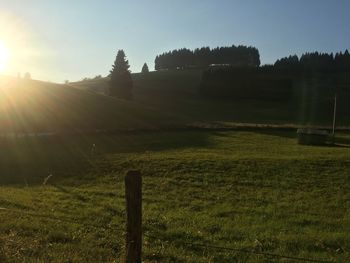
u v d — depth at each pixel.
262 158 40.84
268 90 171.25
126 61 150.12
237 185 30.30
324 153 47.12
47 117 79.31
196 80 197.25
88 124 78.88
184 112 123.94
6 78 104.06
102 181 32.38
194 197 26.19
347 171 35.25
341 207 24.02
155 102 148.50
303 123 108.94
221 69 182.50
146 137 61.91
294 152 48.16
